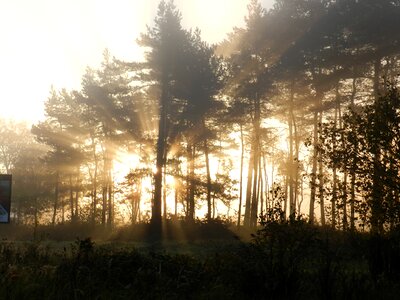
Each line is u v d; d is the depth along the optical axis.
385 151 14.13
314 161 37.28
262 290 8.30
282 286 8.30
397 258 10.20
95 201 57.03
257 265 8.77
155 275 9.46
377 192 13.67
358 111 37.72
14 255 12.38
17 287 7.81
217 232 35.22
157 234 35.69
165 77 41.34
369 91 38.91
